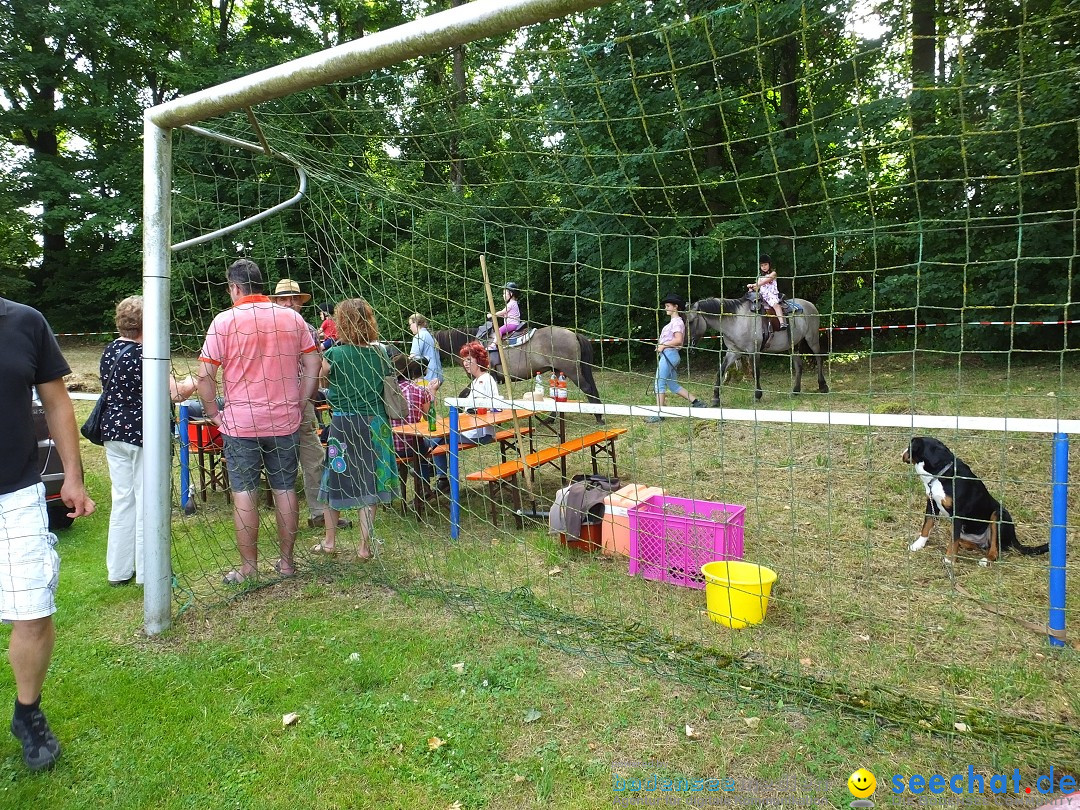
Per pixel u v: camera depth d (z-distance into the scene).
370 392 4.12
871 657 2.95
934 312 10.92
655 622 3.38
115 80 20.91
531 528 4.96
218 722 2.67
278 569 4.06
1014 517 4.68
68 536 4.92
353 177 4.36
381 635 3.33
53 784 2.34
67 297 21.41
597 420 8.23
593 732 2.54
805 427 7.26
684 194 10.62
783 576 3.89
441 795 2.24
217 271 5.36
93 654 3.22
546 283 10.30
